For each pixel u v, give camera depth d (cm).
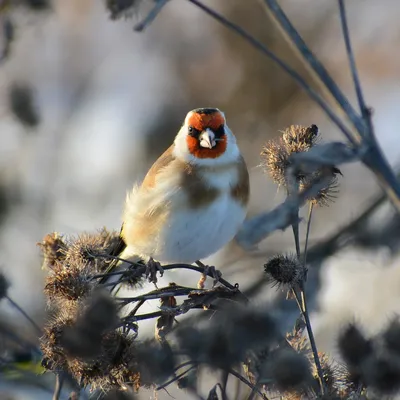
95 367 634
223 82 1748
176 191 889
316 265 1059
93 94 1830
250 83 1709
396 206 503
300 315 691
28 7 1112
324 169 595
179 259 924
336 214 1430
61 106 1784
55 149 1669
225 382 598
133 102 1792
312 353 650
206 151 892
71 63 1833
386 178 500
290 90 1686
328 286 1240
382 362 535
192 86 1766
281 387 569
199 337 556
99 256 743
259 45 530
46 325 666
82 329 604
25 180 1606
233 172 905
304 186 630
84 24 1873
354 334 557
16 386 884
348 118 511
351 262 1322
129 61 1848
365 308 1261
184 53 1803
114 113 1786
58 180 1636
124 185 1683
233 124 1697
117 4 675
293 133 714
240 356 549
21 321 1199
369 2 1775
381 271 1303
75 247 756
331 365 635
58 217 1593
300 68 1683
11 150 1623
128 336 649
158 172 906
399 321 550
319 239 1205
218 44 1777
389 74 1723
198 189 889
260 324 539
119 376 639
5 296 806
